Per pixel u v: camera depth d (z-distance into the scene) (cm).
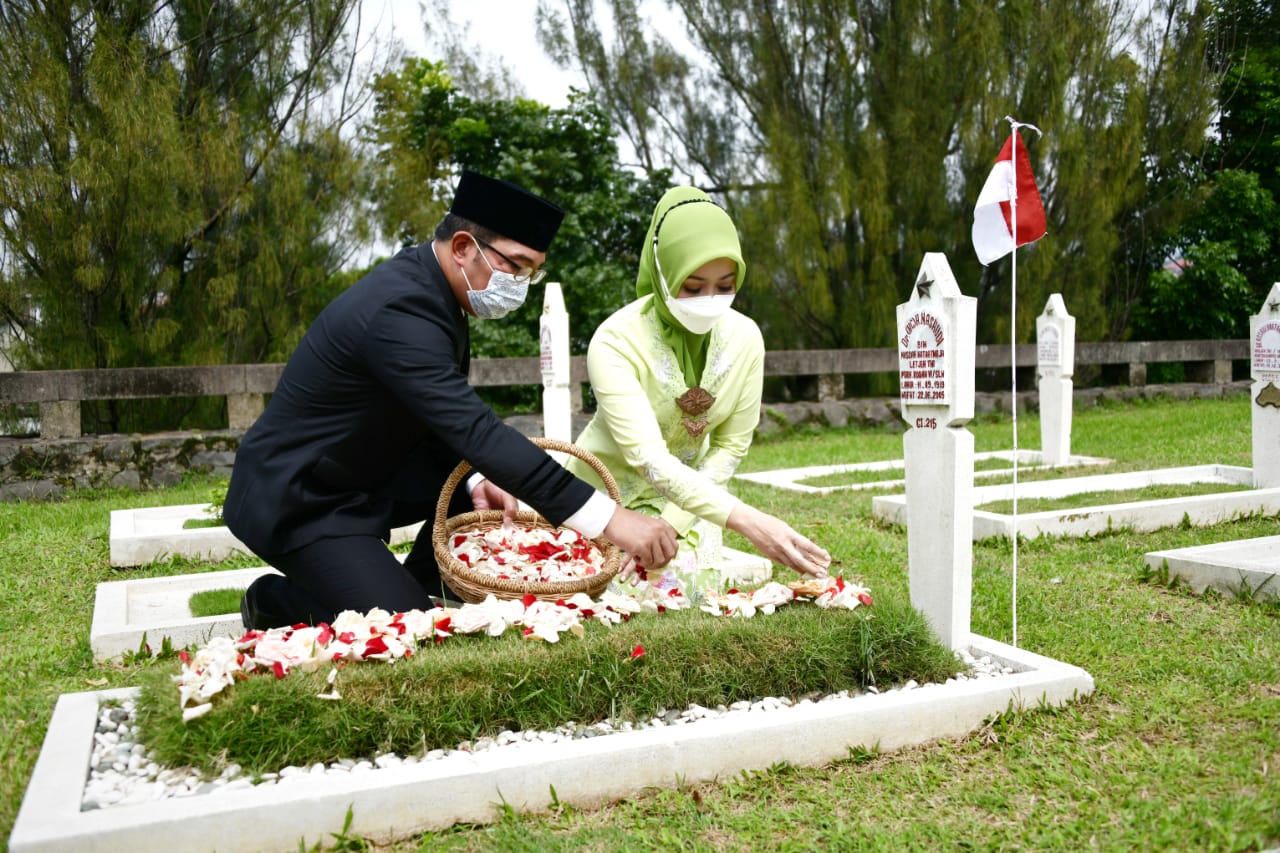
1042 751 286
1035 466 909
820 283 1368
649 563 300
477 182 312
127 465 941
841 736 283
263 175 1061
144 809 224
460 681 271
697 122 1420
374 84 1097
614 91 1431
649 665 288
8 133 903
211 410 1078
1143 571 496
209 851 224
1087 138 1474
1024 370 1516
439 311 314
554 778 254
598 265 1494
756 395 398
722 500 325
